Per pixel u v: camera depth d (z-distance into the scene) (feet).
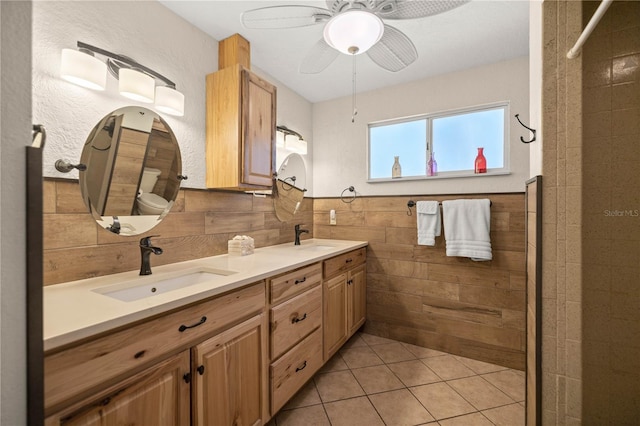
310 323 5.74
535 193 3.63
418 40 6.18
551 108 3.48
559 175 3.46
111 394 2.59
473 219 7.00
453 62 7.13
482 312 7.22
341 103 9.21
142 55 4.72
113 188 4.29
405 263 8.20
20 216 1.81
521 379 6.36
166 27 5.10
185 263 5.22
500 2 5.04
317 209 9.59
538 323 3.57
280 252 6.55
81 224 3.94
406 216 8.20
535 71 4.13
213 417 3.56
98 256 4.12
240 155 5.49
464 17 5.44
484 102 7.25
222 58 6.07
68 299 3.08
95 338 2.47
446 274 7.65
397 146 8.67
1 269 1.74
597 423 3.36
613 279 3.28
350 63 7.12
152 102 4.71
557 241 3.47
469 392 5.86
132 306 2.84
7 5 1.78
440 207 7.68
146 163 4.71
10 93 1.78
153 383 2.93
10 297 1.78
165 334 3.04
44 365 2.10
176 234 5.24
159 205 4.93
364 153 8.85
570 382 3.45
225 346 3.76
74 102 3.88
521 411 5.28
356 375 6.47
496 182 7.11
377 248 8.59
